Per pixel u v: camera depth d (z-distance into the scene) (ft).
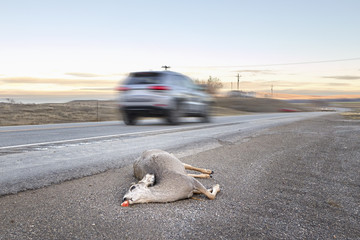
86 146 24.63
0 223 9.78
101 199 12.30
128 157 20.39
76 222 10.00
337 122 54.85
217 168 18.21
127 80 45.19
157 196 11.71
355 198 13.23
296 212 11.48
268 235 9.46
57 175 15.65
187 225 10.02
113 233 9.29
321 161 20.48
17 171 16.29
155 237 9.11
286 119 65.62
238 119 65.00
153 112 43.39
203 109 52.08
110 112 96.48
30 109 93.25
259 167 18.54
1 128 39.17
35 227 9.55
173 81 44.80
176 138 30.27
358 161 20.54
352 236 9.59
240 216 10.94
